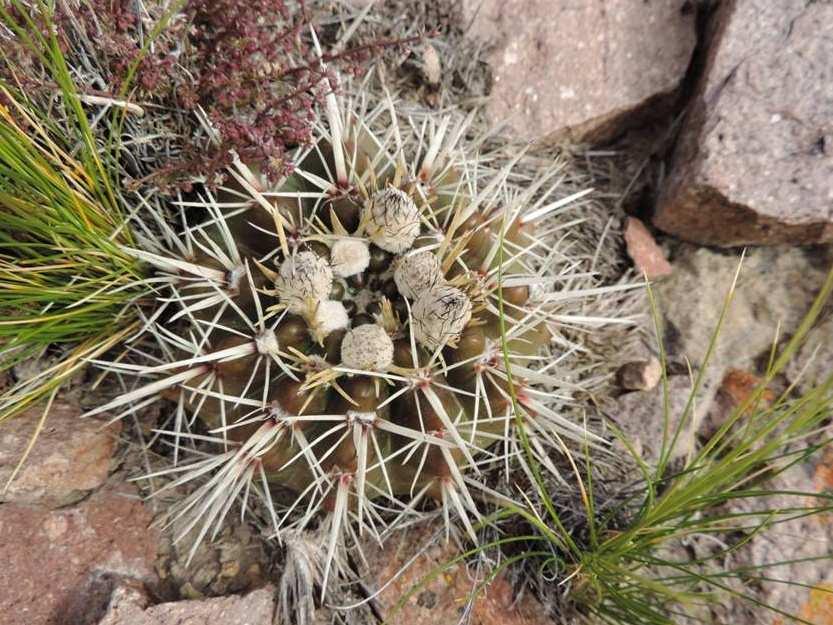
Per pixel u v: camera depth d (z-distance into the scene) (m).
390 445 0.16
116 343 0.19
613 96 0.25
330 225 0.17
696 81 0.24
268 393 0.15
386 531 0.18
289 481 0.17
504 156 0.24
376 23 0.23
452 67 0.24
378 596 0.18
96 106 0.18
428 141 0.22
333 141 0.16
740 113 0.22
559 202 0.19
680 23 0.25
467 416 0.16
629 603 0.18
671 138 0.25
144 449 0.18
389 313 0.15
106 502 0.17
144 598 0.16
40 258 0.17
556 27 0.25
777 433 0.22
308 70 0.18
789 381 0.23
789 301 0.23
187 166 0.18
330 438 0.15
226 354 0.15
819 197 0.21
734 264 0.24
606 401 0.23
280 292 0.15
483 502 0.20
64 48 0.17
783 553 0.20
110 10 0.17
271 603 0.17
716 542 0.20
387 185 0.16
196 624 0.16
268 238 0.16
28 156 0.16
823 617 0.19
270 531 0.18
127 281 0.18
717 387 0.23
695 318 0.24
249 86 0.18
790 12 0.22
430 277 0.15
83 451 0.18
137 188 0.18
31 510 0.17
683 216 0.23
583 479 0.21
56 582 0.16
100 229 0.18
